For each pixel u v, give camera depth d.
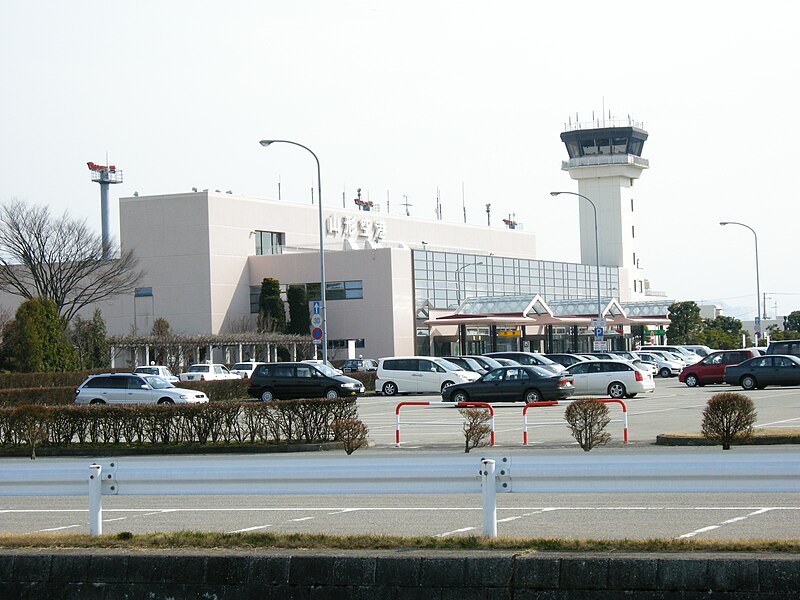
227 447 24.62
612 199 109.12
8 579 9.88
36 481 11.02
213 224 80.00
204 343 69.62
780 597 8.51
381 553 9.45
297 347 77.94
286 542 10.12
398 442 25.17
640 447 22.91
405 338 79.62
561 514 13.40
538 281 96.38
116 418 25.31
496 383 38.84
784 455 9.56
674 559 8.77
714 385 51.50
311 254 81.06
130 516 14.32
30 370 57.00
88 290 77.31
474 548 9.67
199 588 9.53
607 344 97.56
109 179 96.06
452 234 105.56
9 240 67.75
